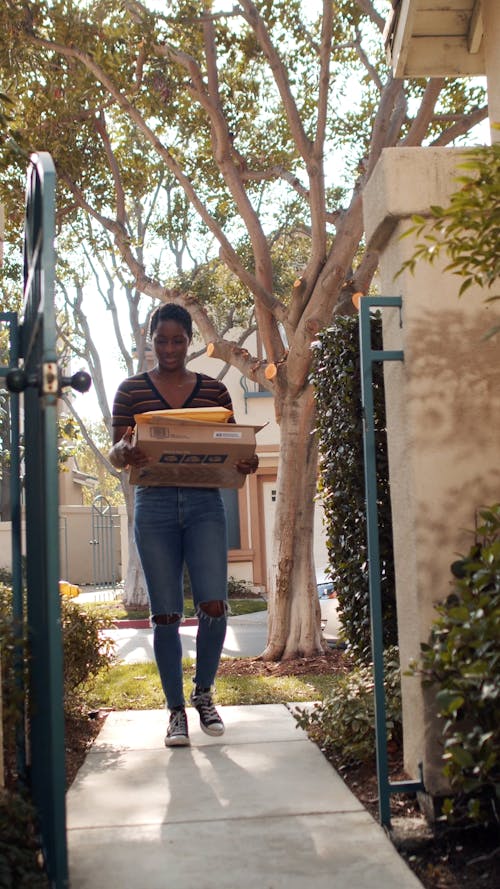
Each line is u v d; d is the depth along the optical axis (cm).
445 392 338
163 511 445
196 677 463
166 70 896
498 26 419
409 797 347
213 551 449
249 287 838
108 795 367
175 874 285
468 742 281
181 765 410
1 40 846
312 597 821
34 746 306
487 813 305
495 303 344
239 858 297
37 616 290
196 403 463
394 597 482
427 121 791
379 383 501
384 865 289
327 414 549
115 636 1098
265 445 1773
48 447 242
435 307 341
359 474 499
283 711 537
